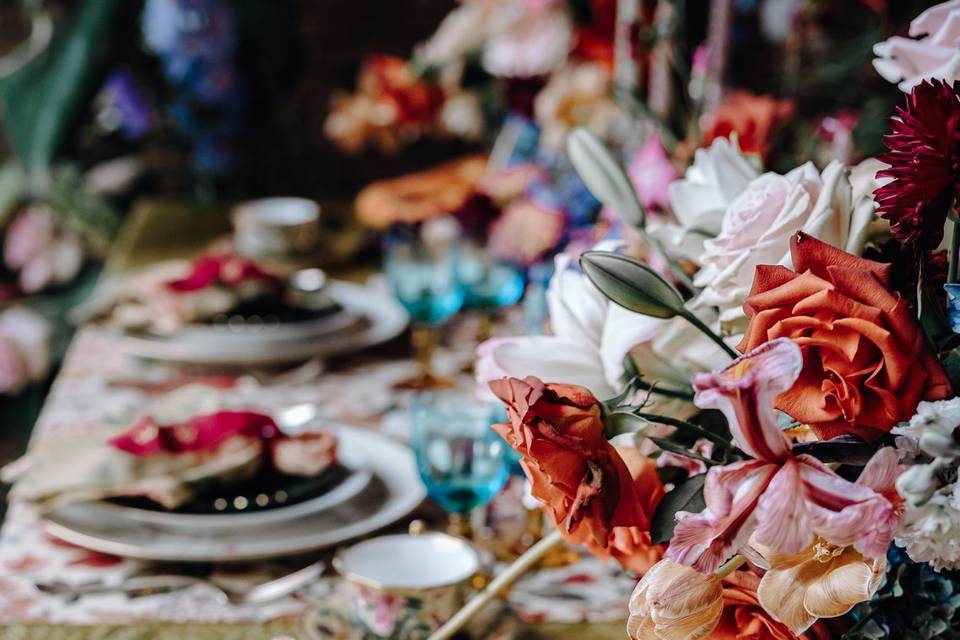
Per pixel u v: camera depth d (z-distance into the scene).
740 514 0.50
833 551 0.54
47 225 3.15
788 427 0.61
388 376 1.53
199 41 2.76
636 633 0.57
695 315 0.67
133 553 0.98
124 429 1.12
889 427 0.54
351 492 1.09
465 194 1.77
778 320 0.54
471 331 1.75
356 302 1.79
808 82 1.54
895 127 0.56
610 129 1.68
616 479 0.56
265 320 1.59
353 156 3.48
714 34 1.32
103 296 1.76
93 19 3.09
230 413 1.10
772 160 1.19
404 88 2.00
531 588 0.97
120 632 0.89
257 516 1.03
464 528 1.04
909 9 1.35
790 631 0.59
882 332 0.52
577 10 1.79
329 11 3.49
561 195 1.59
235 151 2.97
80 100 3.15
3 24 3.44
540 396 0.55
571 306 0.69
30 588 0.95
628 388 0.62
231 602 0.94
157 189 3.20
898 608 0.58
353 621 0.85
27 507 1.11
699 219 0.69
